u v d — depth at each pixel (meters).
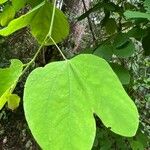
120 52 0.46
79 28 1.46
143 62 1.18
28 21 0.38
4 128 1.80
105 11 0.69
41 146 0.21
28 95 0.22
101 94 0.22
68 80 0.23
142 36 0.50
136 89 0.96
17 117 1.74
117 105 0.22
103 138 0.70
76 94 0.22
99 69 0.23
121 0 0.71
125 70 0.41
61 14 0.41
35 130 0.21
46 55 1.07
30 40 1.53
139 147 0.69
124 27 0.64
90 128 0.21
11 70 0.26
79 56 0.23
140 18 0.41
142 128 0.72
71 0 1.45
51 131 0.21
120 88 0.22
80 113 0.22
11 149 1.74
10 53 1.61
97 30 1.06
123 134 0.21
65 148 0.21
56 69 0.23
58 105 0.22
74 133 0.21
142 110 1.17
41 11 0.39
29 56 1.58
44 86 0.22
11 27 0.30
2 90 0.25
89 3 1.47
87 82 0.23
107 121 0.22
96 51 0.47
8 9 0.46
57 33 0.42
